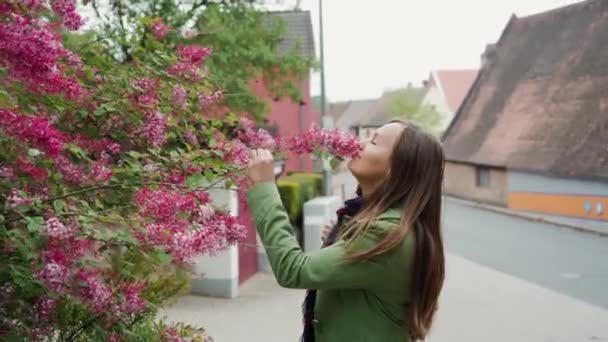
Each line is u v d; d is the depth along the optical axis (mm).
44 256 2258
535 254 15539
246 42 11617
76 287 2336
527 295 10781
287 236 2086
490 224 22375
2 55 2123
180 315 8516
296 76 13000
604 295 10812
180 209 2381
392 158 2229
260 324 8188
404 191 2176
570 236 19203
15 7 2195
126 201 2689
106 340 2855
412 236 2115
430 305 2135
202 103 3232
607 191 20594
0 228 2314
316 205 12523
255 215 2131
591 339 8094
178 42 5754
